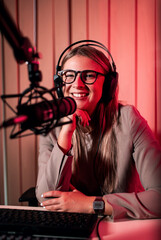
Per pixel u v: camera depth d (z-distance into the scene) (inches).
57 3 65.1
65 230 24.1
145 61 62.8
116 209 30.5
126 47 63.0
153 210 30.5
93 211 31.4
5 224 25.0
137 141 42.1
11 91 69.2
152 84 63.1
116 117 44.4
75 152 44.6
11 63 68.6
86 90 38.9
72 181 45.3
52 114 23.2
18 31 33.8
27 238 23.0
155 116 63.3
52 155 37.3
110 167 43.9
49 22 65.6
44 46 66.2
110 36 63.4
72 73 38.7
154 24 62.1
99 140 42.8
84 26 64.1
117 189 44.1
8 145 70.4
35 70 32.3
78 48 40.4
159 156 38.5
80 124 42.1
